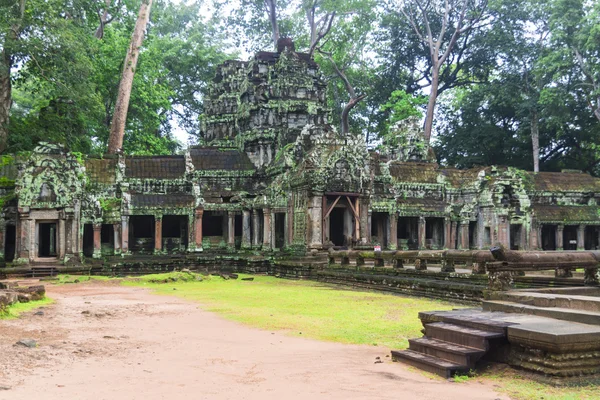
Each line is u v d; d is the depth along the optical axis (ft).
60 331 49.24
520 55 251.39
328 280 111.75
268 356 39.93
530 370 33.06
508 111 272.72
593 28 201.87
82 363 36.94
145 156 162.30
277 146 171.42
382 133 277.44
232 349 42.42
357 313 63.05
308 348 43.01
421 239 170.30
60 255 134.62
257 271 142.92
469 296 70.90
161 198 150.41
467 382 32.50
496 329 35.04
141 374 34.27
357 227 142.61
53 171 134.92
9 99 143.23
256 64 194.90
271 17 244.01
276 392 30.53
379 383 32.27
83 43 145.07
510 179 179.63
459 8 266.16
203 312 64.18
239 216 166.61
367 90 262.06
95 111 151.02
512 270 54.29
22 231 132.26
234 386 31.76
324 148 142.61
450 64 280.92
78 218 135.85
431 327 38.88
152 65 205.36
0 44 130.72
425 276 85.76
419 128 218.79
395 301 75.72
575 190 202.08
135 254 149.89
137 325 53.88
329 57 242.58
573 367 31.96
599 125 248.32
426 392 30.32
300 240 142.31
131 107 202.18
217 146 179.52
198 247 149.79
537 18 251.80
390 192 166.09
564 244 201.77
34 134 151.84
